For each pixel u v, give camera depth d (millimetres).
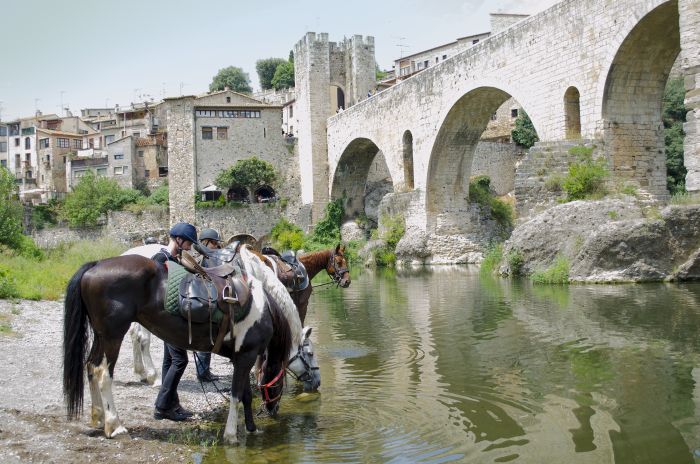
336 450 7617
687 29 20906
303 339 10250
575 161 27188
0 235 33875
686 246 22359
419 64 87125
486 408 8930
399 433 8117
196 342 7977
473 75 38125
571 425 8055
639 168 27906
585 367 10828
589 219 24766
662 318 14945
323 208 62156
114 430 7832
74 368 7625
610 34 27172
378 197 64500
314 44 62750
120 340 7766
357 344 14102
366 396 9859
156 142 77375
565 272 23969
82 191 69125
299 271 11742
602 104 27703
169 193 65062
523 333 14172
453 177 44469
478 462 7027
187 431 8453
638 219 23094
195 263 8109
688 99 21062
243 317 8164
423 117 44281
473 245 43781
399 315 18406
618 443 7410
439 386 10211
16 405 8805
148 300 7871
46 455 7047
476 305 19422
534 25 32438
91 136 90188
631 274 22594
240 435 8273
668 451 7125
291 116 81438
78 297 7719
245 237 11531
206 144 65750
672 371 10305
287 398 9992
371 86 64125
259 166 64625
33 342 13312
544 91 31875
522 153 63906
